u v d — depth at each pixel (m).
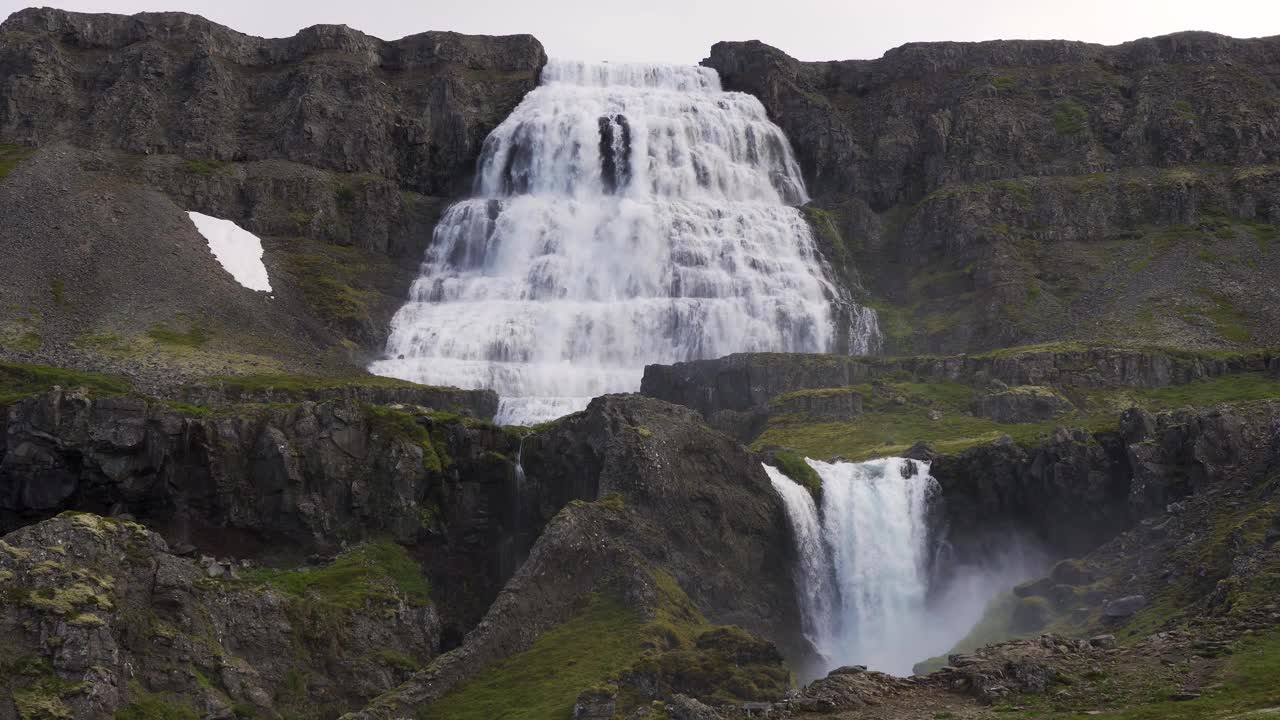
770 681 123.50
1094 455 158.25
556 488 159.25
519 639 133.38
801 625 156.75
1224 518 139.50
